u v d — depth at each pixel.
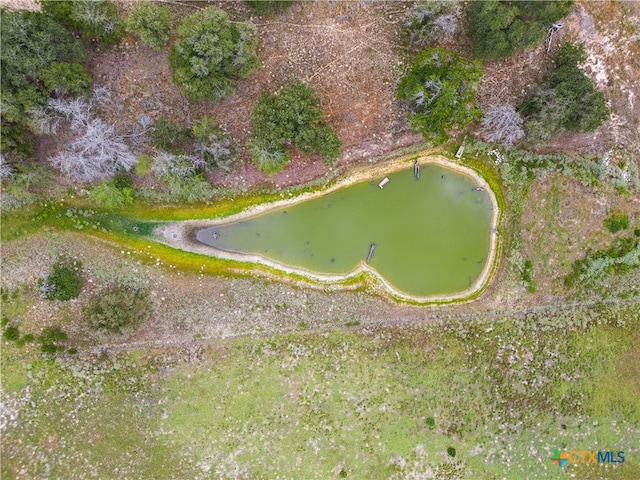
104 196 27.34
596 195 29.78
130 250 29.17
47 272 28.62
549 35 28.66
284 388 29.11
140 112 27.98
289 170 29.44
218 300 29.42
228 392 28.91
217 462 28.70
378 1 28.31
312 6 28.19
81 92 25.91
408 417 29.25
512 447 29.45
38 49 23.94
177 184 27.39
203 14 25.47
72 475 28.19
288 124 26.02
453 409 29.38
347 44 28.53
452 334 29.78
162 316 29.06
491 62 29.09
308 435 29.03
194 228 29.77
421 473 29.12
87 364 28.55
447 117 26.94
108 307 27.05
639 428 29.73
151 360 28.78
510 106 28.61
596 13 28.81
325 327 29.64
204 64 25.02
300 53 28.45
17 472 27.73
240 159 28.91
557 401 29.64
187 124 28.20
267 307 29.59
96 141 25.75
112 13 25.70
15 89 24.61
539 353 29.77
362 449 29.08
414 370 29.47
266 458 28.89
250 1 27.14
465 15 28.25
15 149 26.06
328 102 28.88
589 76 29.38
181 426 28.69
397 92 28.75
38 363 28.38
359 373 29.33
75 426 28.44
